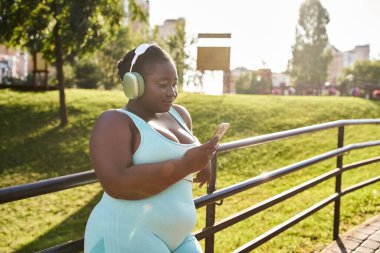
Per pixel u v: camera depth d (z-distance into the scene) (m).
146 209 1.53
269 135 3.17
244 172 11.27
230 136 14.30
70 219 8.13
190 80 32.66
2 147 13.47
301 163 3.73
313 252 4.49
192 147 1.55
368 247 4.33
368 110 18.14
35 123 15.80
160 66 1.58
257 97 19.23
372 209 5.92
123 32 34.88
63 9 16.45
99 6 17.25
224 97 18.64
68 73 37.34
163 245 1.56
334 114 17.09
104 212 1.57
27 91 20.70
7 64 62.56
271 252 4.67
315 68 64.88
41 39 17.52
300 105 17.94
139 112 1.62
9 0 16.20
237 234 6.07
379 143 5.38
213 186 2.68
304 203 7.27
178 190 1.63
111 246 1.53
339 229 5.11
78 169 11.98
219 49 12.97
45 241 7.04
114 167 1.42
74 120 16.06
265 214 6.95
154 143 1.51
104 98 19.11
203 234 2.65
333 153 4.35
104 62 37.44
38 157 12.74
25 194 1.64
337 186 4.62
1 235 7.34
